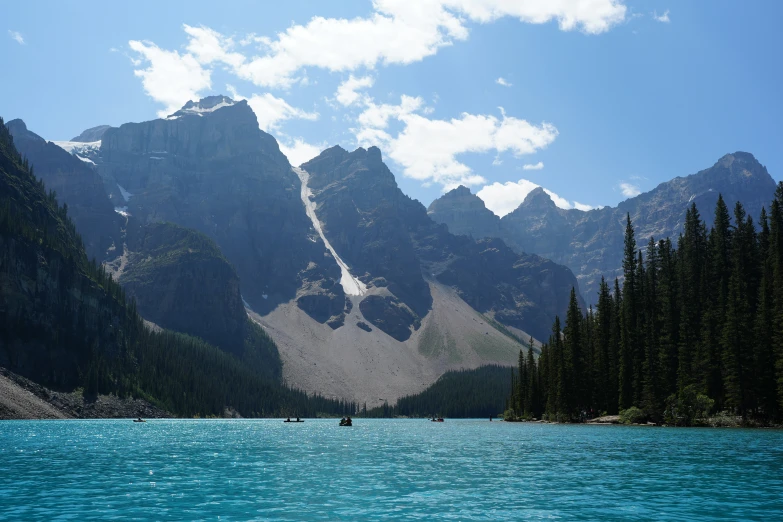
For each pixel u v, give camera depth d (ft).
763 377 411.75
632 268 572.92
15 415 562.25
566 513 129.80
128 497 145.79
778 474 180.86
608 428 449.89
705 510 131.54
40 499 142.00
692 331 479.82
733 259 491.72
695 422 436.76
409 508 135.44
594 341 599.98
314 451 279.28
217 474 188.85
